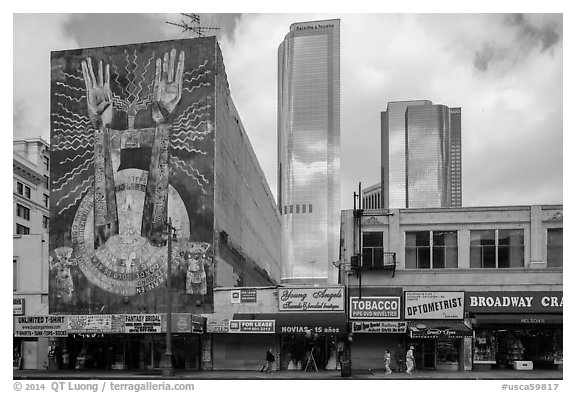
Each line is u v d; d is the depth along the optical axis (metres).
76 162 43.97
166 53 43.94
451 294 38.12
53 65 45.19
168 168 42.66
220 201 44.31
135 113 43.69
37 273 44.19
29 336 39.94
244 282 59.94
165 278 41.47
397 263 39.31
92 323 39.56
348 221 40.19
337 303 39.03
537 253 38.50
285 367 39.38
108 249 42.53
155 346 40.78
